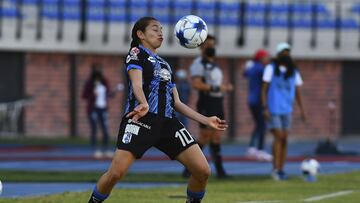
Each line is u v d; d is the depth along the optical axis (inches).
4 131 3747.5
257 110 2770.7
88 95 2881.4
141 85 1165.7
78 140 3649.1
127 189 1750.7
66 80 3796.8
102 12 3774.6
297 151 3339.1
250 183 1982.0
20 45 3727.9
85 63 3804.1
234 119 3882.9
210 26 3833.7
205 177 1205.1
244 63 3895.2
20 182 2027.6
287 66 2076.8
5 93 3752.5
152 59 1188.5
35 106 3779.5
